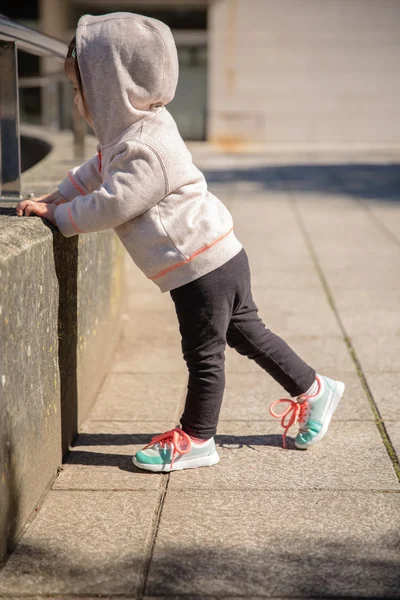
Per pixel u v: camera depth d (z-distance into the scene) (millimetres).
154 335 4008
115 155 2197
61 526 2123
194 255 2240
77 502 2266
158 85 2199
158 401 3109
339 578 1871
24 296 2016
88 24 2213
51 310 2320
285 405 3064
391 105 19047
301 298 4695
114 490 2346
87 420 2914
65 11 17969
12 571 1900
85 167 2479
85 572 1899
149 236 2244
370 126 19203
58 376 2445
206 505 2250
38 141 5895
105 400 3117
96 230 2254
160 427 2852
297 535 2076
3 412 1872
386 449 2639
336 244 6398
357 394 3154
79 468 2500
